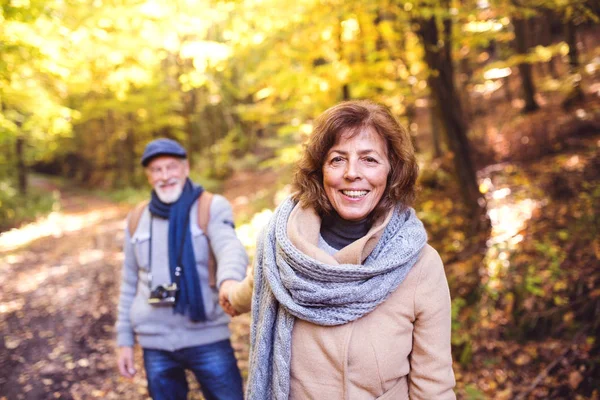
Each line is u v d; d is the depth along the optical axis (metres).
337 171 1.34
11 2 4.08
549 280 3.89
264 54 6.15
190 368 2.19
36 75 6.94
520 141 7.14
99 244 9.74
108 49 5.75
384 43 6.25
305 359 1.33
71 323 5.10
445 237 5.50
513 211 5.25
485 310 3.98
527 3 5.31
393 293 1.31
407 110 7.78
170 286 2.13
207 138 22.55
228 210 2.23
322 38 5.93
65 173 30.47
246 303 1.79
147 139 23.11
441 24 5.66
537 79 11.19
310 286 1.25
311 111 7.05
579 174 5.30
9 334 4.84
